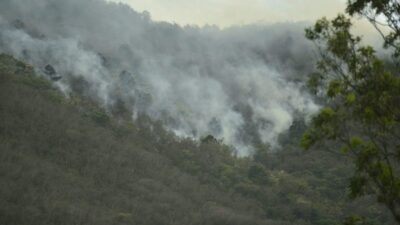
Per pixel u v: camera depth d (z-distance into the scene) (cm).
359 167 802
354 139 798
